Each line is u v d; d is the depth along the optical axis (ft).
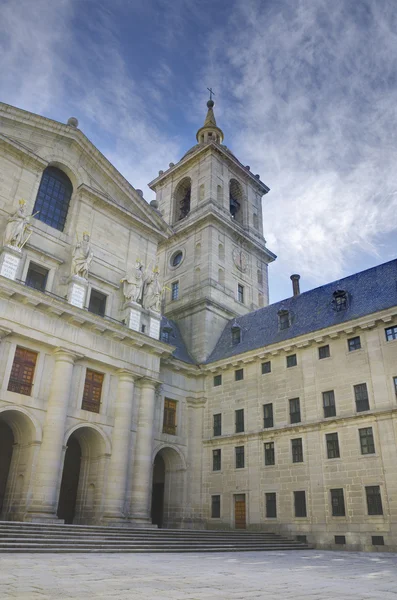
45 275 102.06
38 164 106.83
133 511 96.43
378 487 88.28
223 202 169.17
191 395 127.13
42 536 64.69
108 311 109.19
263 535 95.50
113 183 122.01
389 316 96.22
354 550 87.04
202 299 143.23
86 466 99.25
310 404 104.42
